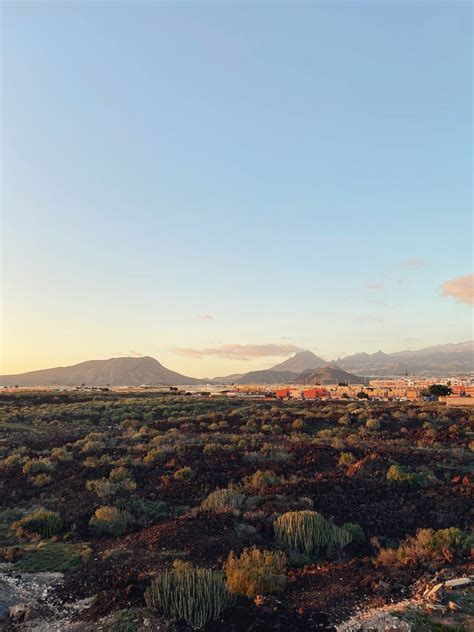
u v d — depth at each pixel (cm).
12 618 1084
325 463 2655
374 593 1135
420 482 2233
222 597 1044
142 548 1524
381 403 6291
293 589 1185
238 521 1719
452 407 5272
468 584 1145
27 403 7150
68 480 2467
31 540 1692
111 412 5606
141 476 2456
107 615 1048
